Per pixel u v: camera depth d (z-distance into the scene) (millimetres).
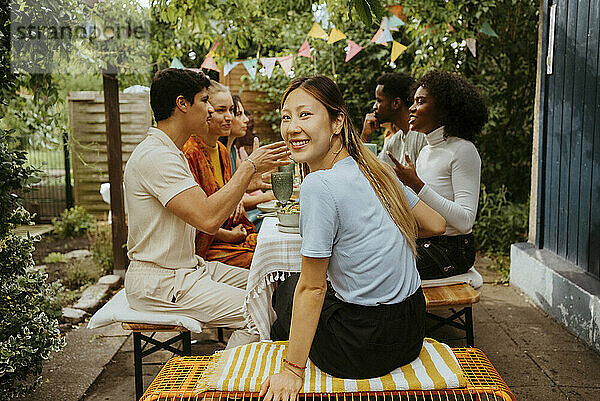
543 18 4574
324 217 1831
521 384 3135
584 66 3922
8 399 2723
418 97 3150
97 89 9328
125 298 2889
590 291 3604
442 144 3146
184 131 2719
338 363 1906
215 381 1933
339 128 1970
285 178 2836
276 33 6727
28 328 2695
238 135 4016
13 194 2863
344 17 5414
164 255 2625
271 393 1810
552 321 4062
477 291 3125
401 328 1903
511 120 7012
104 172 7848
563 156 4297
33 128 3779
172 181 2531
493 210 6438
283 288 2441
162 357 3592
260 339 2641
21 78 3426
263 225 2891
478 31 6070
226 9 5578
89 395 3090
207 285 2664
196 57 7242
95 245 5992
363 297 1891
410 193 2141
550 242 4578
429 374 1923
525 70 6852
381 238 1891
